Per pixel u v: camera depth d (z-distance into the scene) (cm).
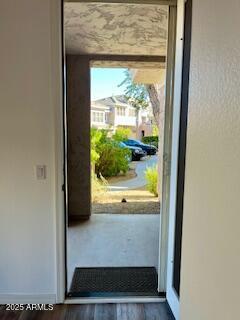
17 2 204
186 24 195
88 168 449
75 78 435
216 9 97
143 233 385
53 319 211
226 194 90
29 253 227
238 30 82
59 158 218
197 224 115
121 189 656
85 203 454
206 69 106
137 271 283
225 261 90
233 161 85
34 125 215
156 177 616
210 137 102
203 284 108
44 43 208
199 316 112
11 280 229
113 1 215
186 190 129
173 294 214
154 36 347
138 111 793
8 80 211
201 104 111
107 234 380
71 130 441
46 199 222
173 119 221
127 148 740
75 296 237
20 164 219
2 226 224
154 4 216
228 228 88
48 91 212
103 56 432
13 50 208
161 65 457
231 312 86
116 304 229
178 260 210
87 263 299
